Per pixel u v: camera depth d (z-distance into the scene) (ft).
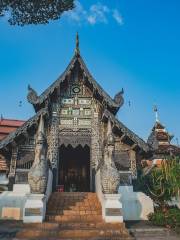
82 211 38.63
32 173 35.19
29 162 47.83
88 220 35.65
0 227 32.50
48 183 39.99
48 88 52.31
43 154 36.76
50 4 32.27
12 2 30.89
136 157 50.55
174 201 48.29
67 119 53.78
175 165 43.93
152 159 64.44
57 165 50.14
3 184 54.90
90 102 55.52
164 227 36.65
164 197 46.26
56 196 43.50
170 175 43.42
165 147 67.72
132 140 49.96
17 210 43.16
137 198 46.01
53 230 30.73
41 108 52.26
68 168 71.41
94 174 50.03
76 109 54.75
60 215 36.68
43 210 34.50
